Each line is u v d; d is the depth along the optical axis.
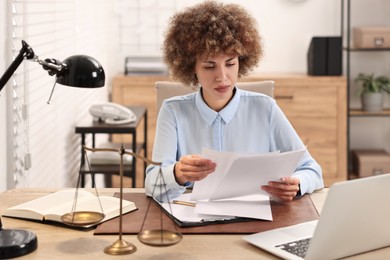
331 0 5.53
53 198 2.17
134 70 5.29
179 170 2.12
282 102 5.21
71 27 3.95
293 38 5.56
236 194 2.12
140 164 5.24
